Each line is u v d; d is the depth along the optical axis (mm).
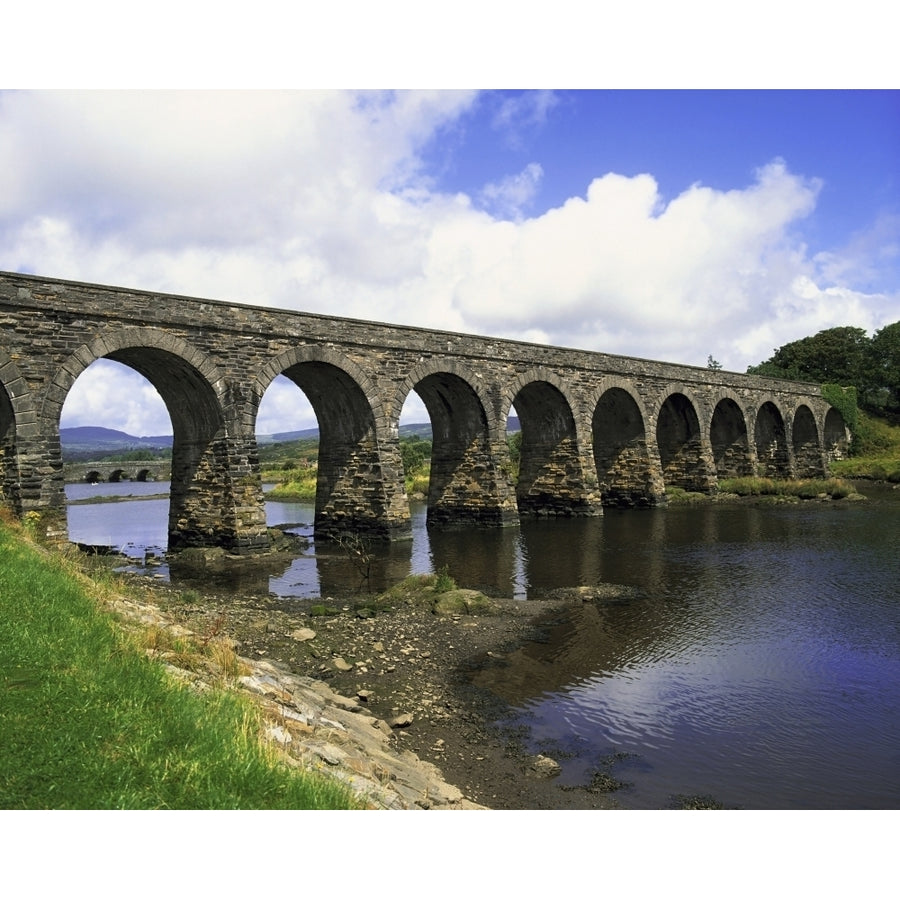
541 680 14328
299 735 8414
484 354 35906
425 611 19234
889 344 80062
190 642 11031
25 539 17438
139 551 31438
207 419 27875
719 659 15562
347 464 32750
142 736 6598
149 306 25125
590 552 29219
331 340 30109
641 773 10383
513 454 69062
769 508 44125
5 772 5816
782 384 61750
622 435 45906
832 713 12625
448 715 12445
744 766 10633
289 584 23562
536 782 10023
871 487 58094
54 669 7805
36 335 22641
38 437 22531
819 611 19359
